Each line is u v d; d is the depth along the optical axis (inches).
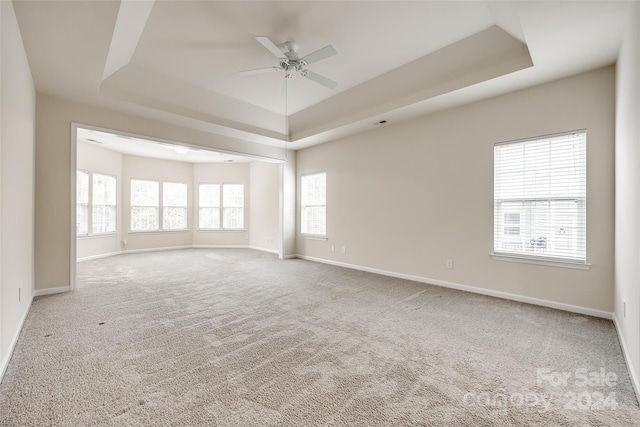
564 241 127.0
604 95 116.6
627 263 86.7
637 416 60.6
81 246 250.2
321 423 58.0
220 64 144.2
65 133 151.0
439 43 126.0
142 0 89.5
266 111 205.2
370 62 141.6
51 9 84.0
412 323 111.0
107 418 58.7
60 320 111.7
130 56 133.1
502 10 97.3
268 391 68.3
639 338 67.4
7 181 81.0
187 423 57.6
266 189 324.8
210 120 188.1
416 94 154.4
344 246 225.5
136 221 306.8
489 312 123.5
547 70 119.3
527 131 136.0
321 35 120.7
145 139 177.8
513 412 61.6
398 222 189.3
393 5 103.6
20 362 80.3
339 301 138.6
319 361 82.4
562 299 126.7
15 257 92.8
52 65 117.3
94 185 262.1
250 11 107.0
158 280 180.1
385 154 196.7
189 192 345.4
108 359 82.4
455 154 161.8
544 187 132.4
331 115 198.1
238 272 205.0
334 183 232.8
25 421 57.5
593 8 82.6
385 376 74.9
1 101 73.3
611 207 114.7
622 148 96.0
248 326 107.3
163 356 84.6
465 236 157.8
